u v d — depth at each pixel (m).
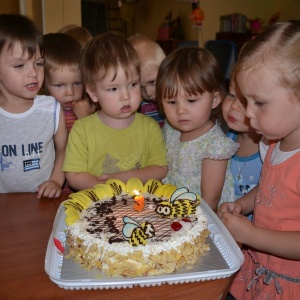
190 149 1.66
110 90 1.54
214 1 7.26
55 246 1.09
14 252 1.10
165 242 1.02
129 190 1.40
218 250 1.10
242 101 1.50
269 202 1.29
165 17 8.34
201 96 1.52
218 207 1.52
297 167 1.20
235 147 1.58
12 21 1.56
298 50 1.04
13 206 1.41
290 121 1.09
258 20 7.42
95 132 1.64
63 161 1.73
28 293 0.91
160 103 1.64
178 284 0.94
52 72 2.04
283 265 1.28
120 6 8.97
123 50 1.52
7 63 1.55
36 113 1.71
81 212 1.22
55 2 5.17
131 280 0.91
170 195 1.34
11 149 1.69
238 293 1.48
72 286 0.91
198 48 1.65
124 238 1.04
